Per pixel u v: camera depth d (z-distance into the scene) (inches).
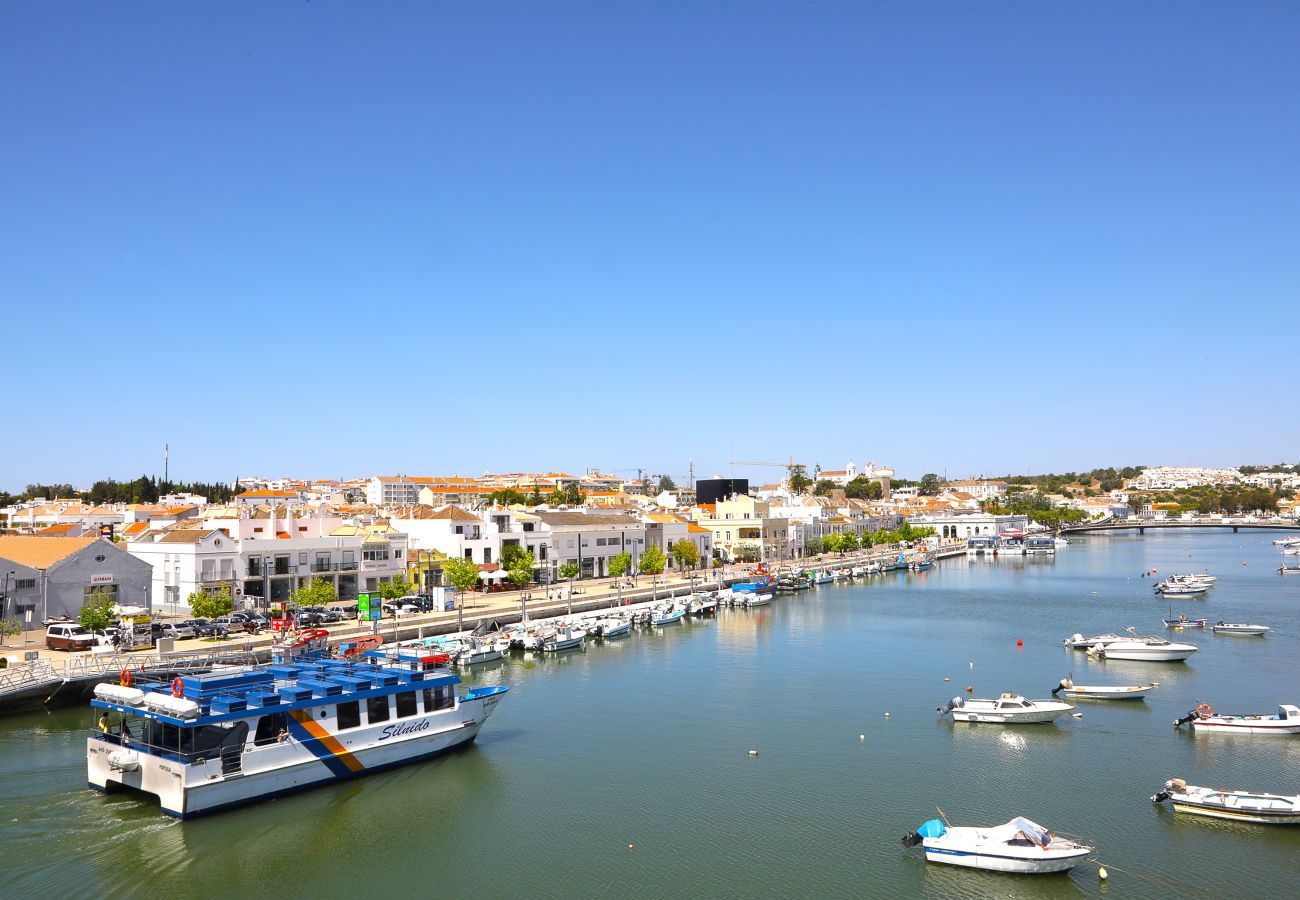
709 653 4057.6
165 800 1883.6
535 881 1676.9
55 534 5797.2
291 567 4864.7
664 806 2042.3
